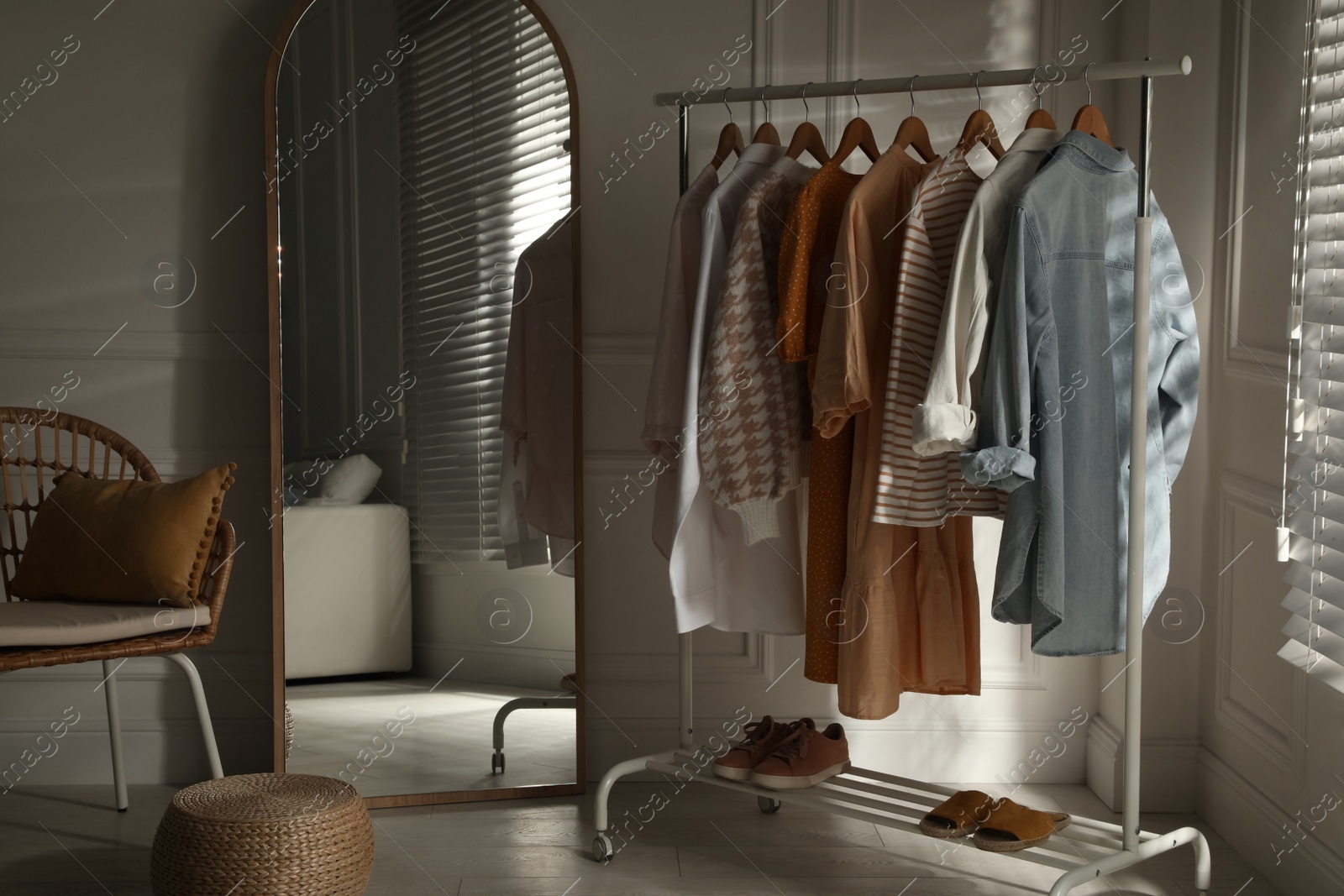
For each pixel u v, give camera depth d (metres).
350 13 2.33
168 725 2.52
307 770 2.33
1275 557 1.99
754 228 1.91
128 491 2.17
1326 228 1.79
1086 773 2.53
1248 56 2.09
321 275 2.33
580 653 2.42
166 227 2.47
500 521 2.40
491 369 2.39
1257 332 2.05
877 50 2.46
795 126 2.47
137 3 2.44
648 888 1.98
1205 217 2.21
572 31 2.46
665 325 2.03
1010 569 1.74
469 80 2.37
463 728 2.39
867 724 2.55
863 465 1.90
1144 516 1.75
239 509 2.52
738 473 1.96
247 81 2.46
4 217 2.44
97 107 2.44
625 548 2.54
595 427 2.53
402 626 2.37
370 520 2.35
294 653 2.33
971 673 2.00
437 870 2.05
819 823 2.30
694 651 2.55
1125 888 1.98
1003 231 1.75
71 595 2.14
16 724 2.49
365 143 2.34
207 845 1.71
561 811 2.35
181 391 2.50
